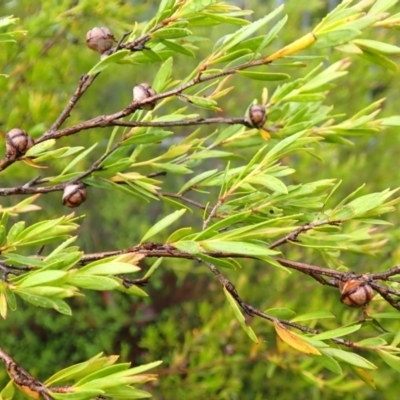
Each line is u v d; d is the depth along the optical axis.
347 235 0.30
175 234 0.28
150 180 0.34
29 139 0.31
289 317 0.30
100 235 0.94
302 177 0.65
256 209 0.31
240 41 0.29
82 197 0.33
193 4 0.29
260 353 0.54
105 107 0.76
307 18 0.81
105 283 0.25
